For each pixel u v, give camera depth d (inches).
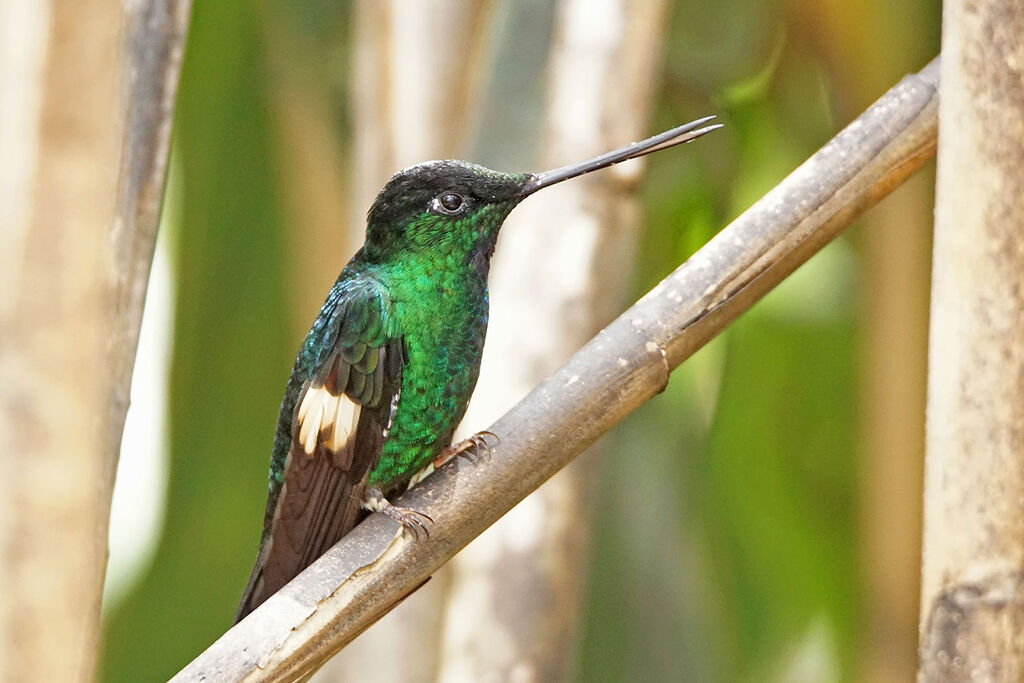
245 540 113.8
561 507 109.4
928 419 106.4
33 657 94.3
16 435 94.0
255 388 113.9
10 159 93.7
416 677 111.1
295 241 113.3
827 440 114.4
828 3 112.3
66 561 95.5
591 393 107.7
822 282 114.6
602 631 113.7
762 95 114.7
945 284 106.3
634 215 109.7
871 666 112.3
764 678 114.3
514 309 109.4
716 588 114.2
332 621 107.3
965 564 106.2
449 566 111.2
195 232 113.8
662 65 114.3
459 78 111.8
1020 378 106.2
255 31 113.6
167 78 107.1
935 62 108.2
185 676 107.0
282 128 113.3
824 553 114.3
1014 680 106.1
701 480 114.4
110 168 98.0
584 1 110.0
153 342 114.3
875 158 108.0
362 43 112.2
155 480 114.3
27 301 94.1
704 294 107.8
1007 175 106.2
